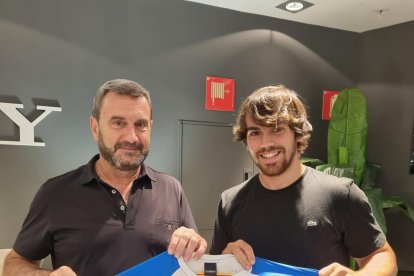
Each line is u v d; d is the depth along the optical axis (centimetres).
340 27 324
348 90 288
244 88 294
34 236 121
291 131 117
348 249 121
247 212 124
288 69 310
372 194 264
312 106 321
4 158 221
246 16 292
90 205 121
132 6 253
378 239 116
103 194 122
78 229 118
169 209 130
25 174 227
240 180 292
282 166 116
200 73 277
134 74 255
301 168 125
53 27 231
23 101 225
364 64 332
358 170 281
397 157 306
